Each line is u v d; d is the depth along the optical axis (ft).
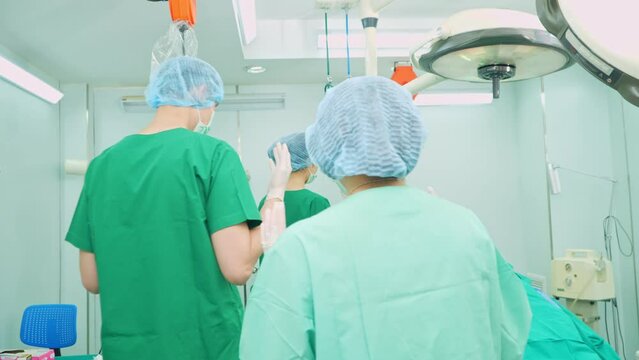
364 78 3.30
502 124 14.38
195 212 4.05
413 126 3.25
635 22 2.37
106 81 12.77
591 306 10.71
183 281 4.03
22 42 9.73
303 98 13.76
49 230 11.91
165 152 4.13
